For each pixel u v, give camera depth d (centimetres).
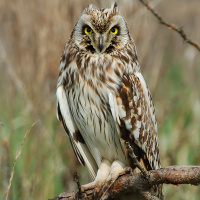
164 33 1398
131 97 895
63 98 917
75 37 921
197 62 1570
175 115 1352
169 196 1115
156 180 713
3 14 1388
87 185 858
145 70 1377
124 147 888
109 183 820
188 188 1114
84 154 928
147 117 928
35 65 1354
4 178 859
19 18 1366
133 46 937
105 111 902
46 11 1351
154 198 746
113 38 906
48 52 1345
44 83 1346
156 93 1364
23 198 1102
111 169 877
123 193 793
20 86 1272
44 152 1195
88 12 911
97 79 894
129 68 914
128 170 833
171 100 1375
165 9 1778
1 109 1331
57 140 1270
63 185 1183
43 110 1305
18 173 1127
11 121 1240
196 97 1395
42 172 1173
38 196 1135
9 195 858
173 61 1496
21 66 1362
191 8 1762
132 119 891
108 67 896
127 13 1355
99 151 927
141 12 1331
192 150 1247
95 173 937
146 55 1376
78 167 1225
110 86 891
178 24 1767
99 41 894
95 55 905
